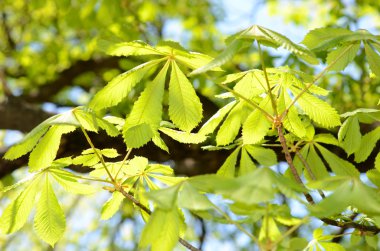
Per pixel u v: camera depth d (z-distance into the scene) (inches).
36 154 40.2
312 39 39.6
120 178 43.0
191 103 40.3
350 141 44.2
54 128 40.3
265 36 35.9
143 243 34.3
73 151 71.2
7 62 138.3
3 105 87.7
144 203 43.6
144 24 105.6
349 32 39.2
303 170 47.2
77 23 97.4
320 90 42.8
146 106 39.9
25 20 134.6
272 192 30.5
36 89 128.6
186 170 83.6
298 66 75.0
